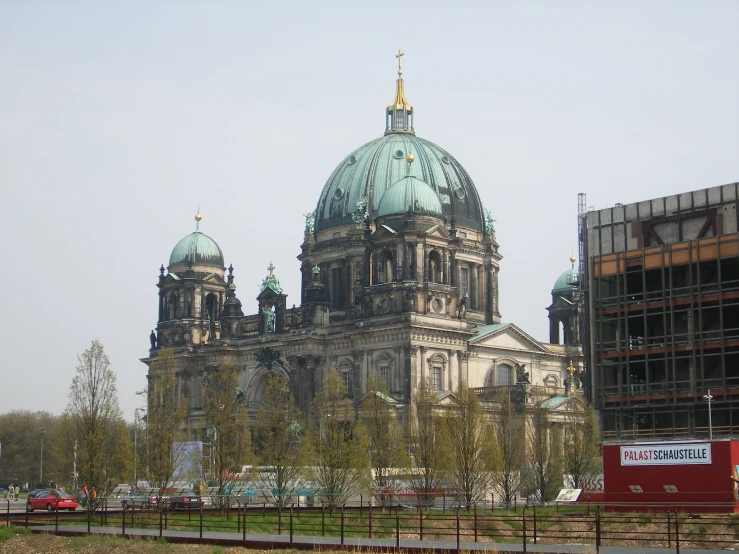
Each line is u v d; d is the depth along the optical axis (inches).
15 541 3449.8
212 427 5492.1
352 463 5088.6
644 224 4931.1
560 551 2775.6
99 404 4800.7
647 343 4660.4
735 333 4434.1
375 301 7214.6
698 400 4490.7
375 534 3649.1
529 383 7160.4
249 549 3105.3
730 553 2812.5
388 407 5944.9
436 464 5128.0
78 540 3403.1
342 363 7401.6
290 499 5103.3
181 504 5032.0
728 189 4704.7
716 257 4512.8
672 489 4040.4
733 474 3905.0
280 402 5718.5
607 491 4220.0
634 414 4731.8
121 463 5255.9
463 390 5418.3
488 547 2817.4
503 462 5457.7
